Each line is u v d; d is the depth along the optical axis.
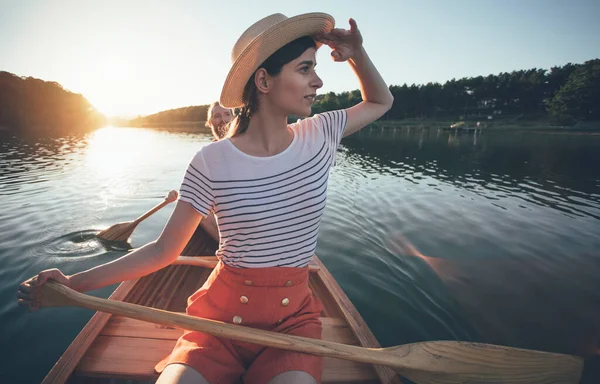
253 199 1.03
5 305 3.16
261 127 1.08
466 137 37.50
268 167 1.03
